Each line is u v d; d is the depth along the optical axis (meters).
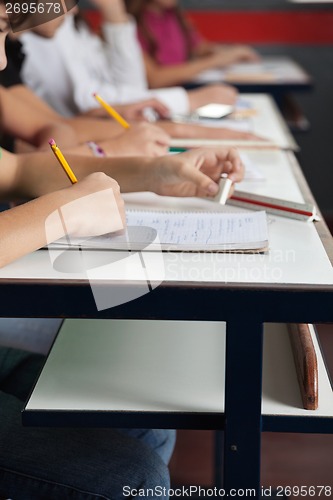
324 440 2.36
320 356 1.42
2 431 1.32
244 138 2.21
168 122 2.27
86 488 1.25
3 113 2.22
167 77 3.71
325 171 4.50
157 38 4.00
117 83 3.32
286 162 1.96
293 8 4.42
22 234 1.22
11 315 1.17
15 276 1.17
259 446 1.23
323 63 4.45
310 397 1.23
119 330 1.47
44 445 1.30
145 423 1.22
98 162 1.64
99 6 3.28
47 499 1.27
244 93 3.37
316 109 4.48
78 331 1.46
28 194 1.68
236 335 1.17
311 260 1.24
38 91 2.80
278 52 4.48
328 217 4.42
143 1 4.00
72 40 2.86
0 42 1.46
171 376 1.31
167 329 1.47
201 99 2.79
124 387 1.28
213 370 1.33
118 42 3.29
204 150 1.63
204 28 4.47
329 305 1.13
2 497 1.29
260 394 1.20
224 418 1.22
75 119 2.37
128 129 1.94
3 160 1.68
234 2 4.43
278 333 1.48
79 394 1.26
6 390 1.53
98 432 1.35
